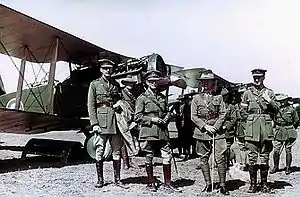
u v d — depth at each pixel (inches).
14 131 492.1
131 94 364.8
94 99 284.4
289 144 367.2
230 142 351.6
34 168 381.4
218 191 274.4
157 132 270.8
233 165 361.7
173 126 468.8
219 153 265.7
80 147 445.4
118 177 292.4
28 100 490.6
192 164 424.5
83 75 497.7
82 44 461.1
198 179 327.0
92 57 492.7
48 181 308.7
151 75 276.2
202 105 270.2
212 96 272.1
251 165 273.3
